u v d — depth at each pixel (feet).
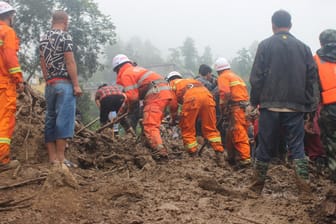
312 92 19.19
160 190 19.58
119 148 26.96
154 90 26.20
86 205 16.93
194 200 18.52
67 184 17.72
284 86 19.01
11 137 22.02
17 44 20.15
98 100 26.63
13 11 20.49
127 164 23.90
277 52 19.16
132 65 27.61
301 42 19.47
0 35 19.52
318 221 16.56
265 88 19.26
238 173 25.22
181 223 15.93
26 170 20.03
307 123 21.44
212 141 27.25
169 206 17.28
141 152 25.55
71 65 20.58
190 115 27.14
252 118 29.30
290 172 25.14
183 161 26.11
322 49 19.20
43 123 25.23
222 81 27.81
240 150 27.17
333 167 18.26
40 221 15.62
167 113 35.17
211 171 24.85
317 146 24.47
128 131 32.55
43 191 17.21
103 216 16.26
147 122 25.94
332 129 18.30
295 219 16.78
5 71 19.66
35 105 27.02
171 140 35.83
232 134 27.40
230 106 27.61
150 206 17.43
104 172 22.53
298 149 19.12
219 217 16.75
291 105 18.94
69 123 20.66
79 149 25.04
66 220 15.89
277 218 16.89
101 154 25.18
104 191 17.99
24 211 16.26
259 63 19.36
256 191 20.04
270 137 19.47
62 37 20.56
